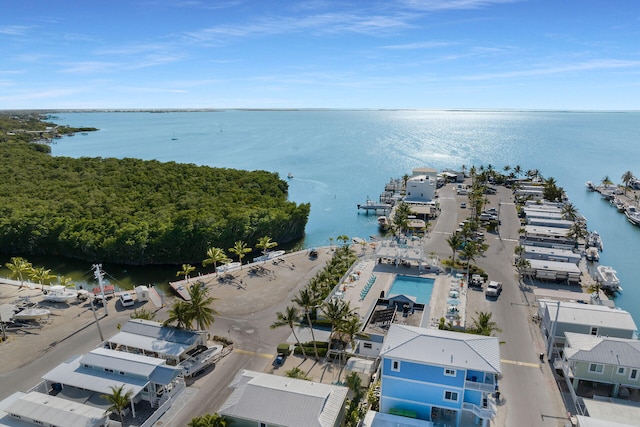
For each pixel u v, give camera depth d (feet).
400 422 150.20
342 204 547.49
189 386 182.09
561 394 172.65
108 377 173.17
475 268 302.66
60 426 146.20
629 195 575.38
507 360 196.03
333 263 297.12
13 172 536.42
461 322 228.63
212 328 230.07
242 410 142.00
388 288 275.39
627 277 316.19
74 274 333.01
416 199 499.10
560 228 377.71
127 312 252.01
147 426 157.89
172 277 325.21
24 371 193.77
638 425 144.05
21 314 235.61
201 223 357.61
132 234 347.77
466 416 156.87
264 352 207.51
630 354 166.20
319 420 136.46
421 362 149.89
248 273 306.35
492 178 639.76
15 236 371.35
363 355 198.08
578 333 187.73
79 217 399.24
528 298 262.88
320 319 236.43
